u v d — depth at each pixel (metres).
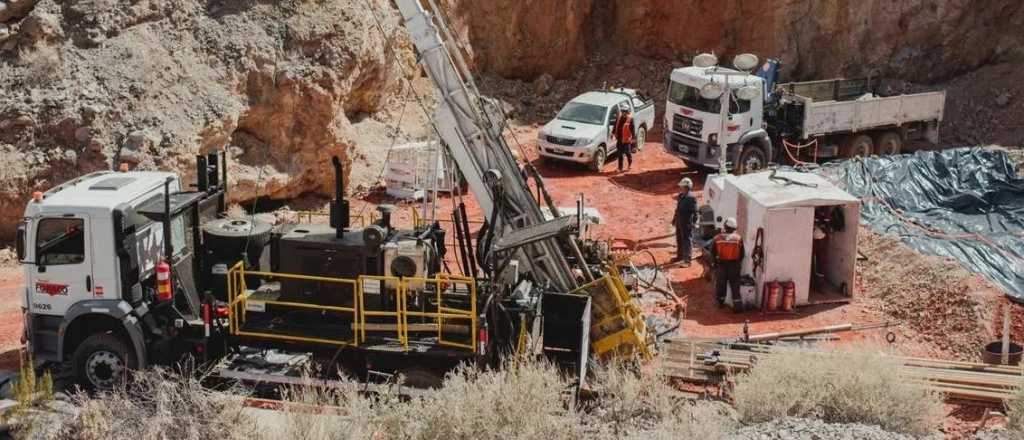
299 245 14.62
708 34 35.72
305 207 24.98
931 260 19.55
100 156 21.77
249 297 14.91
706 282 20.34
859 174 24.52
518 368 13.30
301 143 24.62
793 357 13.87
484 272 15.37
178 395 12.46
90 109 21.95
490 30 34.19
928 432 13.20
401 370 14.47
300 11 24.94
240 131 24.17
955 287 18.45
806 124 26.92
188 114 22.84
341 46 25.05
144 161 21.84
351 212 24.48
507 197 15.88
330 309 14.54
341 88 24.91
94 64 22.77
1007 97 31.69
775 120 27.78
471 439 11.91
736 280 18.69
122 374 14.76
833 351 14.16
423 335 14.66
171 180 15.83
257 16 24.70
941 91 31.70
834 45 34.12
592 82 35.66
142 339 14.54
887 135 28.77
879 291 19.48
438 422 12.06
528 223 15.97
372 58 26.62
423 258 14.67
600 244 16.70
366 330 14.48
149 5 23.84
